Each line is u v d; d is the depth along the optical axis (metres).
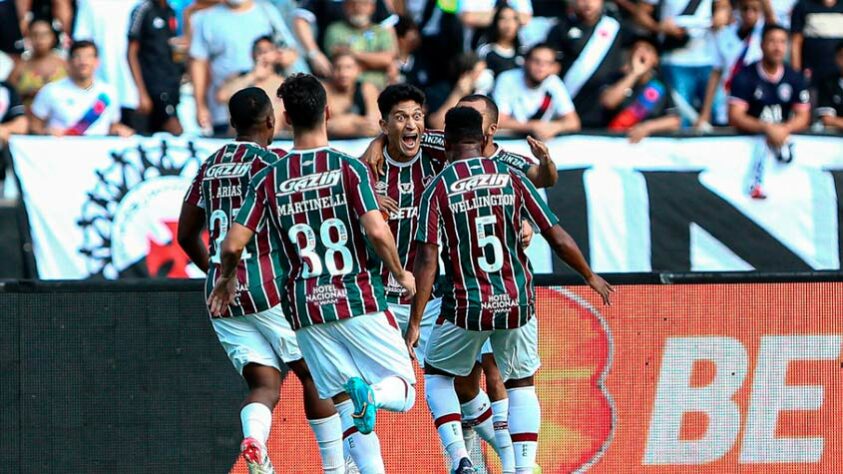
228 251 21.64
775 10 42.69
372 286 21.98
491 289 22.81
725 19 40.81
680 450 26.17
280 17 39.44
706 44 40.78
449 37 39.12
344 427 23.20
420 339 25.89
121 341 25.75
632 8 41.19
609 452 26.08
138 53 38.66
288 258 22.06
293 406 25.66
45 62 38.00
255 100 23.75
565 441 26.00
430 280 22.88
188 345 25.81
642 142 37.38
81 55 36.94
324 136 22.19
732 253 37.34
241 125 23.78
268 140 24.08
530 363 23.84
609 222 36.88
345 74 37.25
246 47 38.22
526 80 37.50
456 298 22.92
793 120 38.97
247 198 21.95
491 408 25.47
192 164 36.09
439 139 25.42
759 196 37.62
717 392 26.27
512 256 23.00
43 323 25.59
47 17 39.44
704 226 37.31
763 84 38.69
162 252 35.62
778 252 37.62
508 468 24.97
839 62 40.72
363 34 38.50
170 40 39.03
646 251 36.97
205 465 25.80
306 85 21.94
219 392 25.84
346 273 21.80
